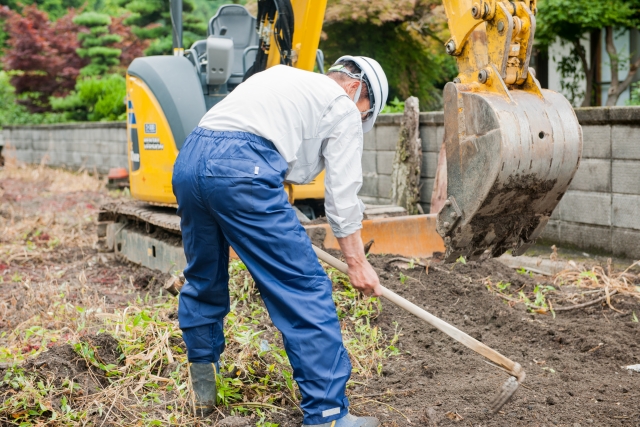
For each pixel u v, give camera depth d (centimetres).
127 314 429
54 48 1970
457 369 349
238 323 385
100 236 712
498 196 305
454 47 336
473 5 319
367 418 271
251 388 321
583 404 302
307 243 267
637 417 288
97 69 1945
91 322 423
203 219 275
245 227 261
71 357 340
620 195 546
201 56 598
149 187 582
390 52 1241
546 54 1350
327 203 275
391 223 530
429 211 695
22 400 297
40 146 1644
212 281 288
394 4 1174
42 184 1330
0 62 2319
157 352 352
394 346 379
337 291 436
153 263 595
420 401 311
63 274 624
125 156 1252
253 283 445
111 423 294
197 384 301
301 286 263
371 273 281
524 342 387
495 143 297
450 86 317
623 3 1060
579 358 361
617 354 359
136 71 591
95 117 1664
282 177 268
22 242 755
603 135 554
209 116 281
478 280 480
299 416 300
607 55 1234
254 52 605
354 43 1250
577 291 477
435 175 675
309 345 259
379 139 753
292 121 271
